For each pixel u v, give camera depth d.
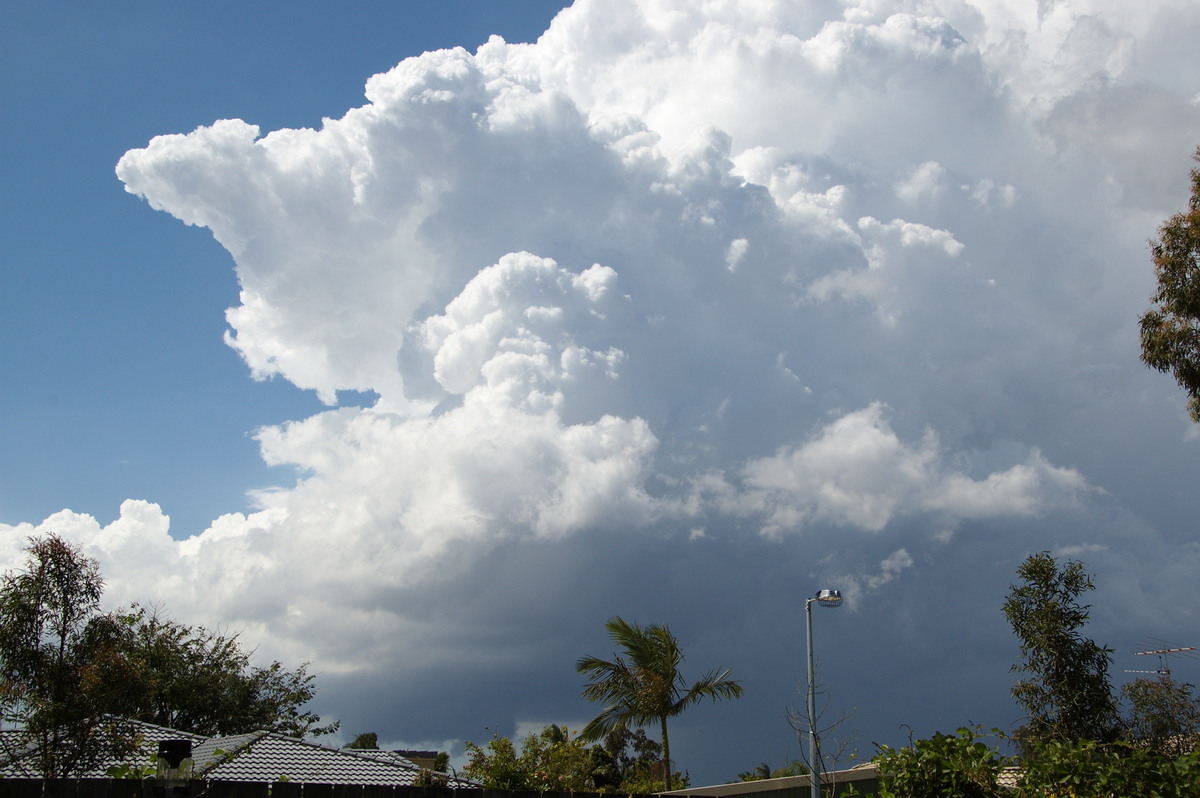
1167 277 18.20
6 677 11.77
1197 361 17.89
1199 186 18.08
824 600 20.27
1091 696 16.77
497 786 19.23
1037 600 17.66
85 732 11.98
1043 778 8.89
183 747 10.28
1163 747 15.88
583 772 21.42
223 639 39.59
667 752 25.05
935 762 9.20
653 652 25.45
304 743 21.80
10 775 11.61
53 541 12.30
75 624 12.32
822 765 14.73
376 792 11.97
